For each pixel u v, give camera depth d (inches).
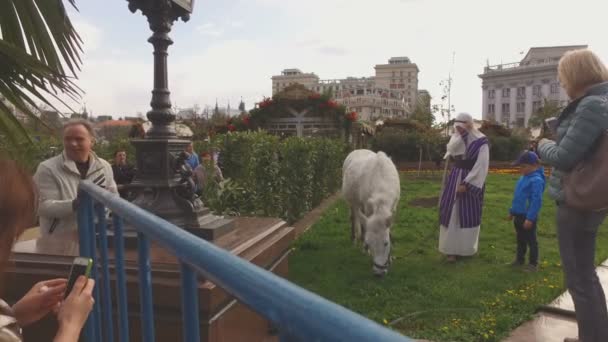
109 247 108.7
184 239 40.4
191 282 43.3
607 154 108.8
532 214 215.9
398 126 950.4
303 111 625.6
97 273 91.7
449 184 240.4
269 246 122.0
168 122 125.3
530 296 181.2
